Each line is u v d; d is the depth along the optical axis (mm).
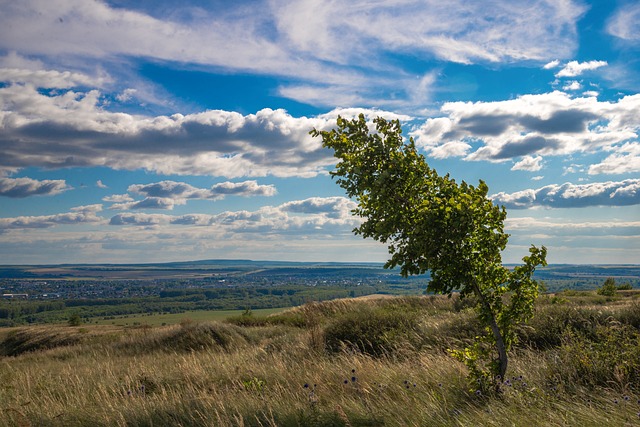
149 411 5707
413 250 5203
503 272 5293
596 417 4301
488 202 5117
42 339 25719
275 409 5344
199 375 8109
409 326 11234
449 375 6355
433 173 5363
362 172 5312
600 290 28859
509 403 4875
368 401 5422
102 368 11078
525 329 9180
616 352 6070
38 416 5891
